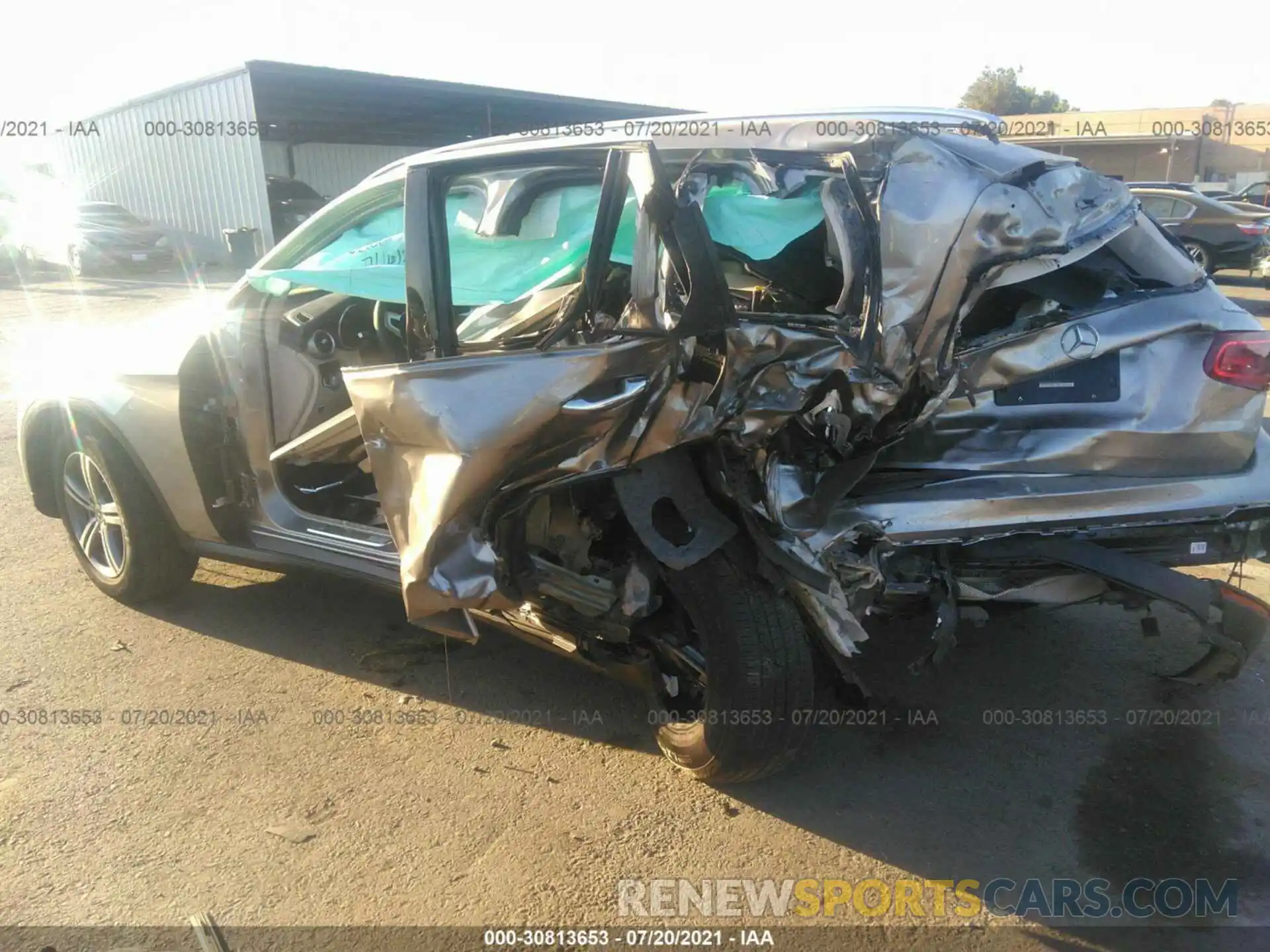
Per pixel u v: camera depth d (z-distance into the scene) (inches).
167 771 115.1
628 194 104.8
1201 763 117.2
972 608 113.0
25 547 183.8
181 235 743.7
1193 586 105.7
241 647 145.5
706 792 112.4
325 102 763.4
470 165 107.7
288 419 143.6
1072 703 130.2
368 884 97.2
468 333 112.3
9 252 702.5
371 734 123.3
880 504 104.7
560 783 113.9
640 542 105.9
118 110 730.2
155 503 150.2
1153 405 109.0
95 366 151.0
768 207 102.6
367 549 132.9
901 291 96.6
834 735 123.9
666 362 91.5
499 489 96.9
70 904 94.0
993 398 110.0
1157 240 116.9
